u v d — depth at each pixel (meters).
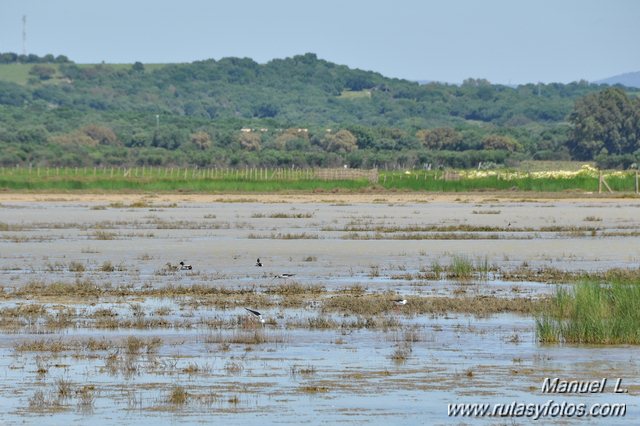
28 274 91.31
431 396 47.00
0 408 44.94
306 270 94.50
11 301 74.81
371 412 44.34
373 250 111.75
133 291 80.00
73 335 61.41
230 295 78.12
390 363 53.69
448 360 54.34
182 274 91.44
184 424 42.50
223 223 150.25
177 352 56.41
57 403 45.72
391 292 79.44
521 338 60.53
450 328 63.78
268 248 113.38
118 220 156.38
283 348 57.53
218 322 65.38
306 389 48.03
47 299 75.94
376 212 177.75
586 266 97.56
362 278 88.81
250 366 52.88
